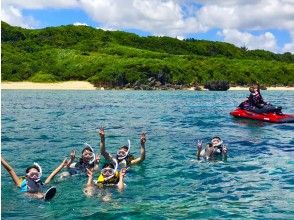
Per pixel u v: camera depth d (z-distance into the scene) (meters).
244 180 10.83
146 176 11.30
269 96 60.75
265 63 107.06
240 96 58.28
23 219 7.74
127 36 135.50
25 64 88.31
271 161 13.21
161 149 15.53
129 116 28.47
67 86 78.75
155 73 81.94
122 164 12.52
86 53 99.44
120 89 78.38
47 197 8.88
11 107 34.19
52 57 96.12
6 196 9.23
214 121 25.25
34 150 15.23
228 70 96.44
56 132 20.14
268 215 8.00
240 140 17.61
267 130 20.94
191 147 15.98
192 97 54.44
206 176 11.28
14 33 112.25
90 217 7.87
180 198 9.17
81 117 27.47
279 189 9.94
